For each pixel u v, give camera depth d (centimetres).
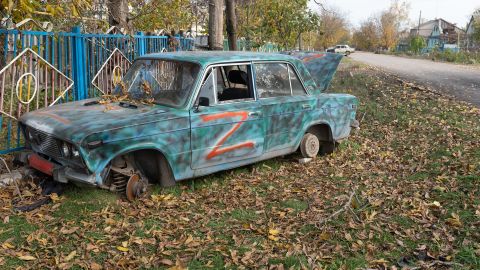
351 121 782
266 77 653
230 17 1096
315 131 750
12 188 543
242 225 488
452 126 1011
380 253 439
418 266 414
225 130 588
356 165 724
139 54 898
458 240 466
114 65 804
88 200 517
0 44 663
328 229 481
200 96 569
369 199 563
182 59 596
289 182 636
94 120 509
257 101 630
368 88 1431
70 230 452
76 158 488
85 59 736
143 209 512
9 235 444
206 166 581
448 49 4062
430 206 553
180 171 557
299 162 719
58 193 536
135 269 394
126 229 463
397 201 566
